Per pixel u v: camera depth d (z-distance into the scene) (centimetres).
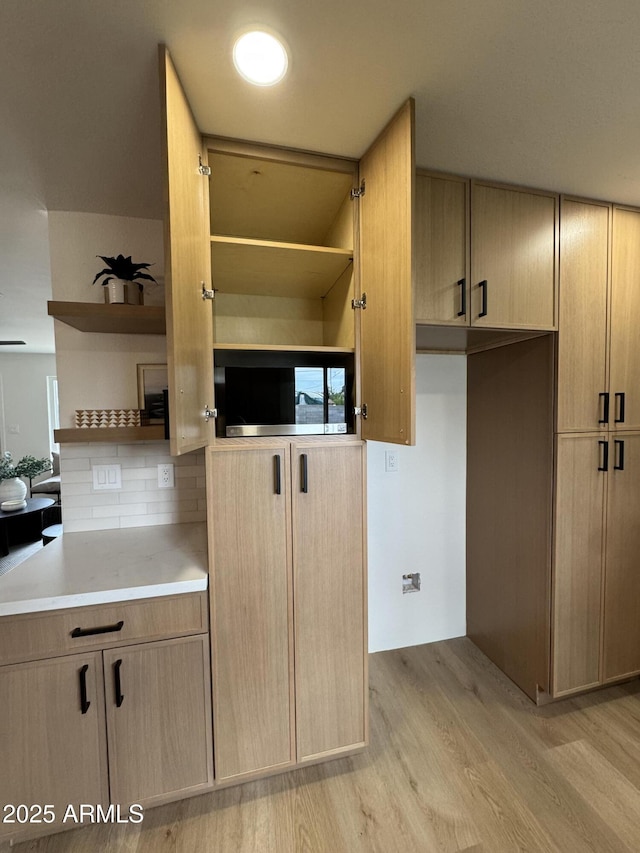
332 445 144
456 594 240
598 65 104
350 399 149
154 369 180
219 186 149
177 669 132
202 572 134
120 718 128
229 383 136
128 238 178
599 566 185
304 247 141
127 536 170
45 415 643
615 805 139
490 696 192
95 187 155
